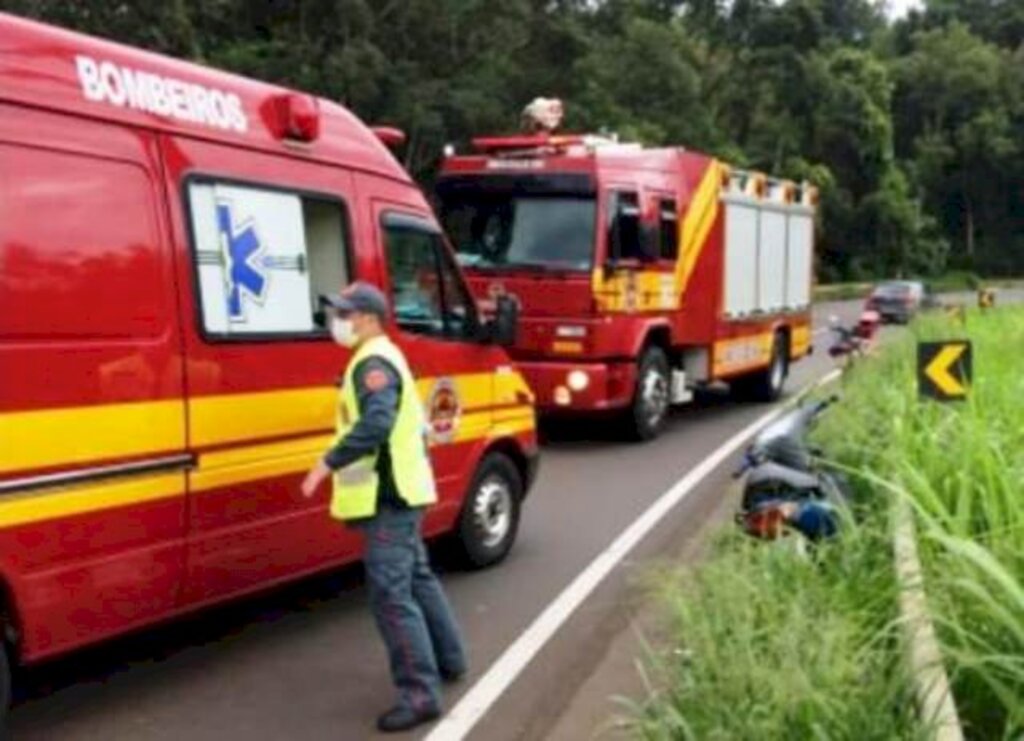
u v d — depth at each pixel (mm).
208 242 6141
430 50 36250
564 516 10422
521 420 8883
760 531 6980
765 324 18578
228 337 6215
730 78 63312
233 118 6438
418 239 7852
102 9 28000
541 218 14258
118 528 5586
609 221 14086
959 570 5090
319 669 6629
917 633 4602
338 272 7094
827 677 4410
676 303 15344
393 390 5746
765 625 5105
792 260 19875
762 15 63281
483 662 6715
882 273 73875
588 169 14055
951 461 6633
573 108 40438
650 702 4996
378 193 7508
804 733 4223
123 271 5625
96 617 5535
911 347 14859
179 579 5969
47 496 5238
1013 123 88562
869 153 70750
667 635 6637
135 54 5918
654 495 11391
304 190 6855
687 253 15586
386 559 5848
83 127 5520
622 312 14211
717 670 4719
